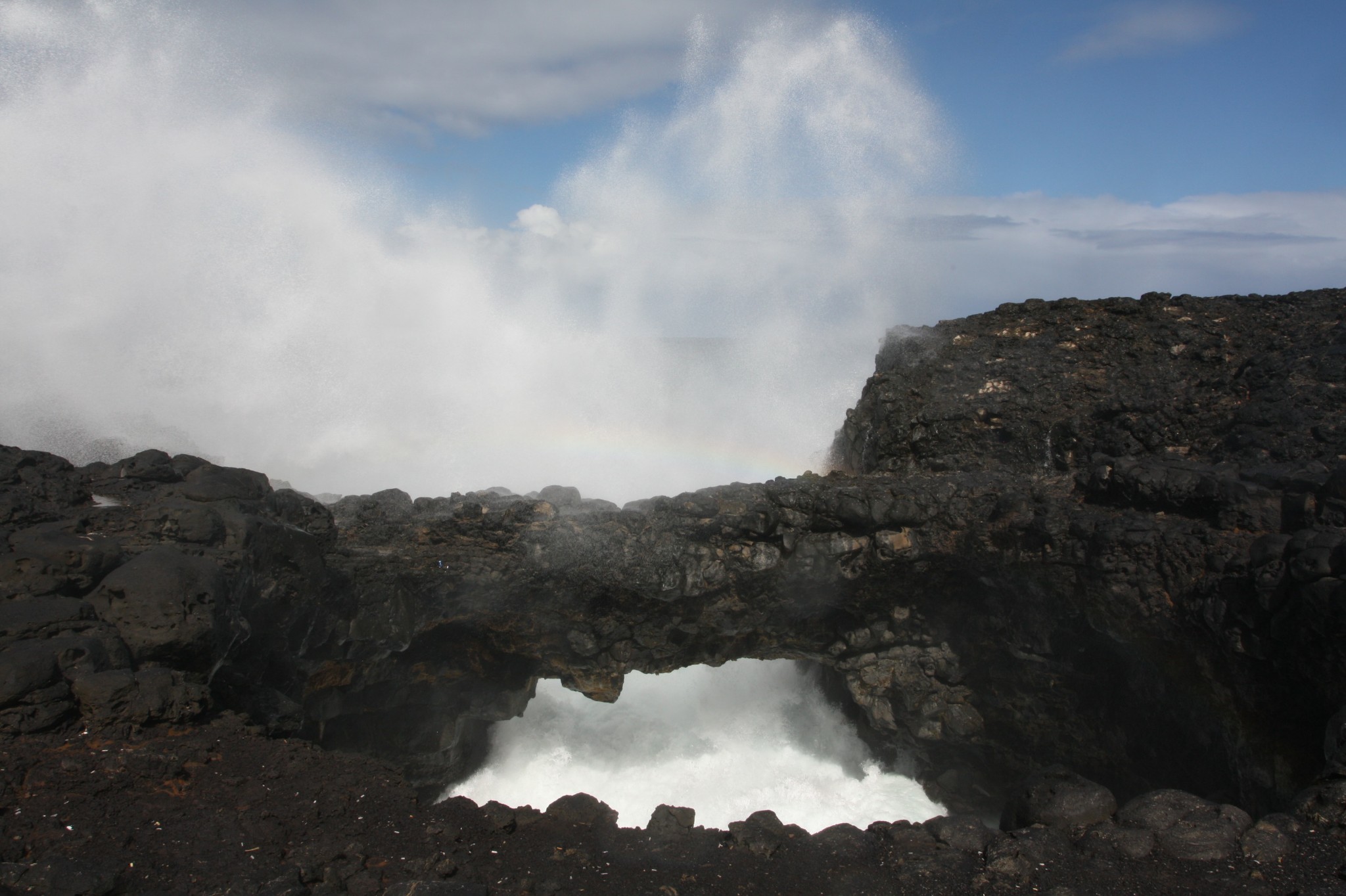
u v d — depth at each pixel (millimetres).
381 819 8992
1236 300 19078
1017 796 10281
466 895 7766
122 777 8672
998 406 18234
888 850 9234
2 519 11727
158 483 14594
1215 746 12805
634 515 16344
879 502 15914
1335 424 13844
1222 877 8344
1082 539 13852
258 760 9453
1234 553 12164
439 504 16766
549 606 16266
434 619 15719
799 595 16625
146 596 10188
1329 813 8883
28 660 9008
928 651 17016
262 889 7484
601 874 8703
